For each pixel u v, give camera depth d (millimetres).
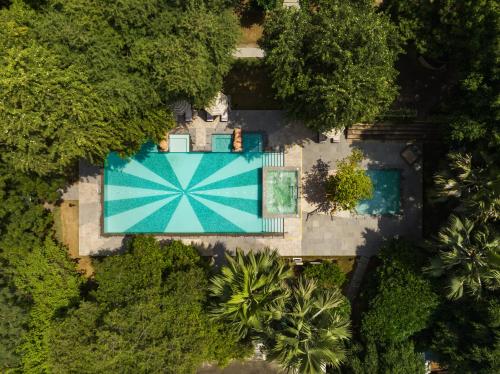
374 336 23094
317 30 19062
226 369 26219
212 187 25922
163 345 19766
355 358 22750
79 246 25609
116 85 18672
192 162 25797
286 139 25750
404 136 25609
